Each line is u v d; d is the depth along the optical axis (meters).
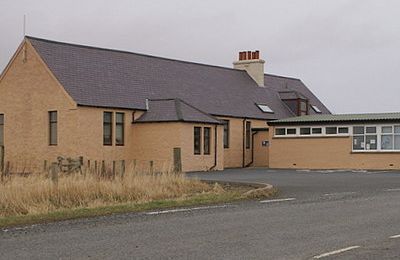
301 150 41.34
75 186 17.53
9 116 39.12
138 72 41.88
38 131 37.66
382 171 36.00
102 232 11.59
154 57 44.69
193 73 46.25
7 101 39.22
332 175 31.55
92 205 16.44
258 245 10.18
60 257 9.20
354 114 43.44
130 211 15.16
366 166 39.16
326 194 19.80
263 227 12.20
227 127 43.91
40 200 16.44
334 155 40.19
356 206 15.96
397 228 12.08
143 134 38.22
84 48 40.25
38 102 37.66
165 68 44.41
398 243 10.35
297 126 41.72
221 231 11.68
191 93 43.47
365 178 28.64
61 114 36.44
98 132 36.66
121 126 38.09
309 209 15.31
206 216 13.98
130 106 38.25
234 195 18.95
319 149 40.72
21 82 38.53
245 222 12.93
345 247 9.98
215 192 20.22
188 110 38.81
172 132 37.38
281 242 10.47
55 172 18.27
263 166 45.16
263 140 45.38
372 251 9.62
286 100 50.81
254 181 26.28
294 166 41.59
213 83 46.69
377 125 39.03
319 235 11.21
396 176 30.25
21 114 38.50
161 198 18.67
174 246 10.09
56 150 36.69
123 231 11.70
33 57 37.88
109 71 39.91
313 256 9.24
